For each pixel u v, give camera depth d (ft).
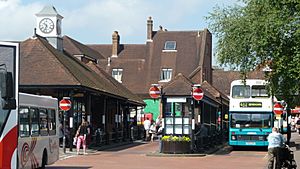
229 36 70.38
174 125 109.70
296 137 204.03
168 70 251.60
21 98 63.05
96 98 146.00
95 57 256.32
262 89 126.31
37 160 68.64
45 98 73.05
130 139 174.91
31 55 122.72
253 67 69.51
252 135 126.00
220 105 165.99
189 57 253.03
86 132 110.63
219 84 312.71
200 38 258.98
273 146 69.21
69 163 87.76
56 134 77.87
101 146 134.21
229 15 75.36
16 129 42.06
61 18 150.92
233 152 122.52
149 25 261.44
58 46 148.46
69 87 115.14
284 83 66.49
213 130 141.28
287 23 56.54
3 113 41.52
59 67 119.34
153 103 243.60
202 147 116.67
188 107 109.60
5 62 41.98
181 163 89.35
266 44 59.98
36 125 68.59
